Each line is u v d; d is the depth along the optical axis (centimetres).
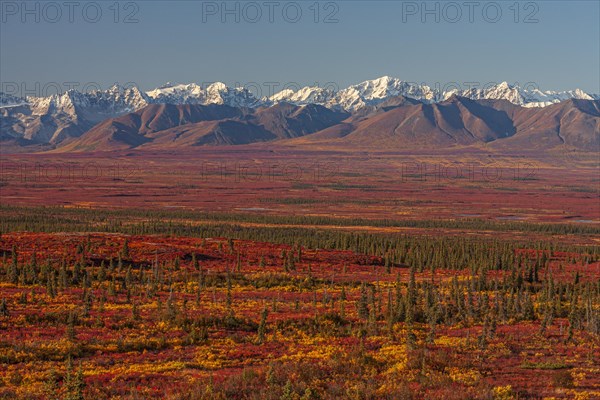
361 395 7031
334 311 11656
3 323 9800
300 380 7388
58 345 8712
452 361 8525
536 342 9938
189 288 13762
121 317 10512
